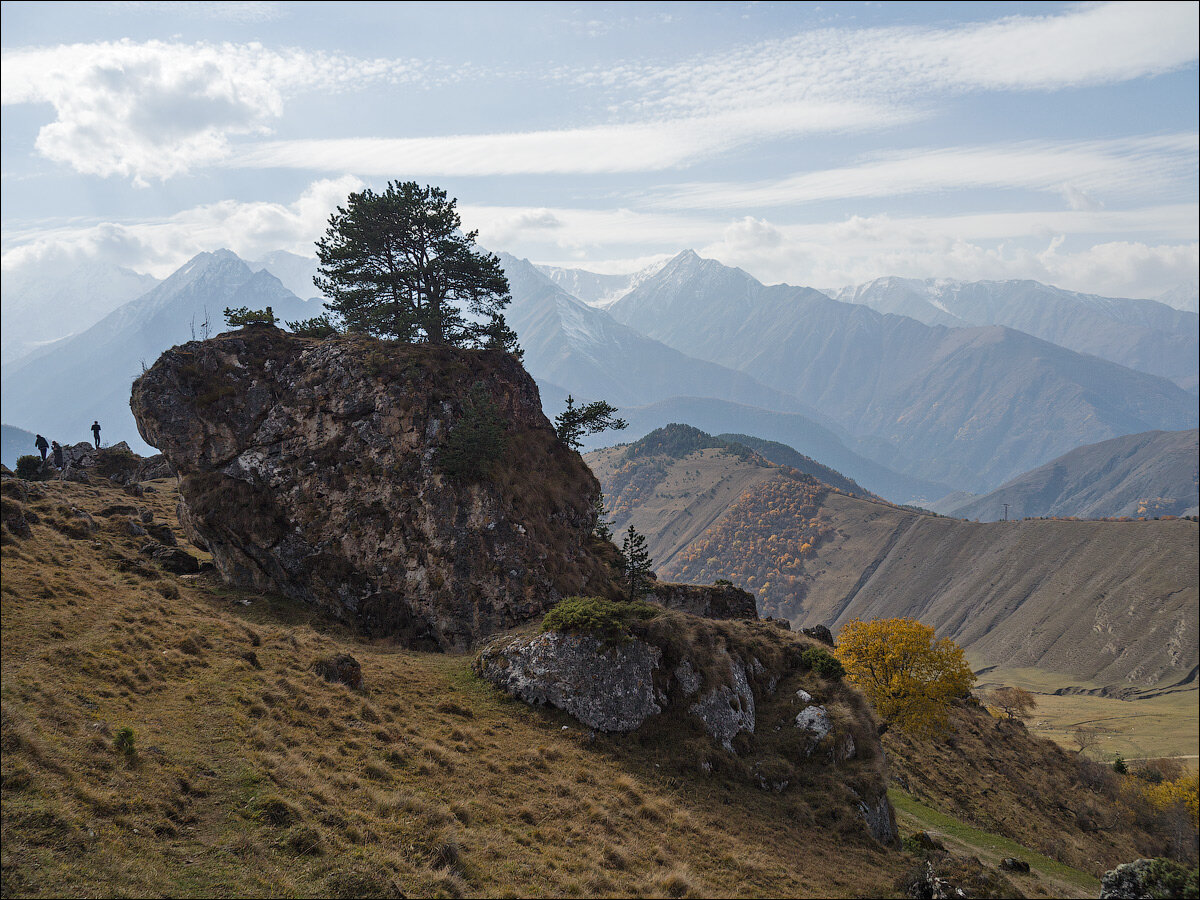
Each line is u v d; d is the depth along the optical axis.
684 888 25.45
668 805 32.47
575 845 26.59
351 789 25.02
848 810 36.59
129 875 16.72
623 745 37.31
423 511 54.94
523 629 46.78
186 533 61.38
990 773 67.69
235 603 50.41
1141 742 154.38
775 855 31.06
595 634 40.59
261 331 63.69
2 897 14.68
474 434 56.28
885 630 63.03
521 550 55.16
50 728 21.62
